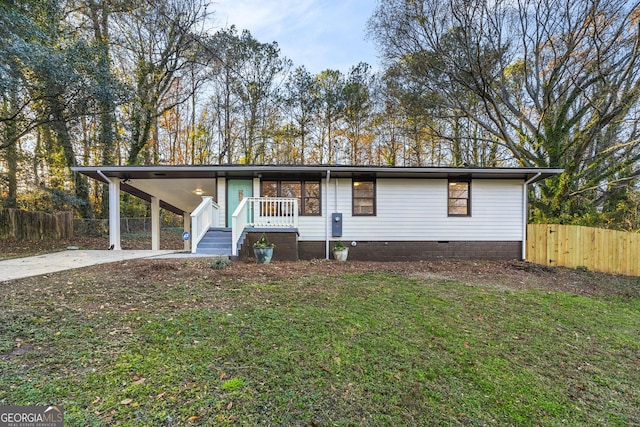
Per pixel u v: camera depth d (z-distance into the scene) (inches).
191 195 510.0
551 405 95.9
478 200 389.7
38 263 253.6
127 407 82.4
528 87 551.8
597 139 535.2
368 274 263.0
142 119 631.8
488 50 526.0
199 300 168.6
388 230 384.8
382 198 385.4
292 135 840.9
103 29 560.4
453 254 387.2
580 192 490.6
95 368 99.8
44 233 460.8
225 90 815.7
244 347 119.3
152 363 104.3
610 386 109.0
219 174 382.3
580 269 334.6
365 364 112.5
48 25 370.9
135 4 545.6
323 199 383.2
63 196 531.2
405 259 384.8
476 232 388.8
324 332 137.4
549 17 487.2
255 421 79.8
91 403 83.4
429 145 815.7
